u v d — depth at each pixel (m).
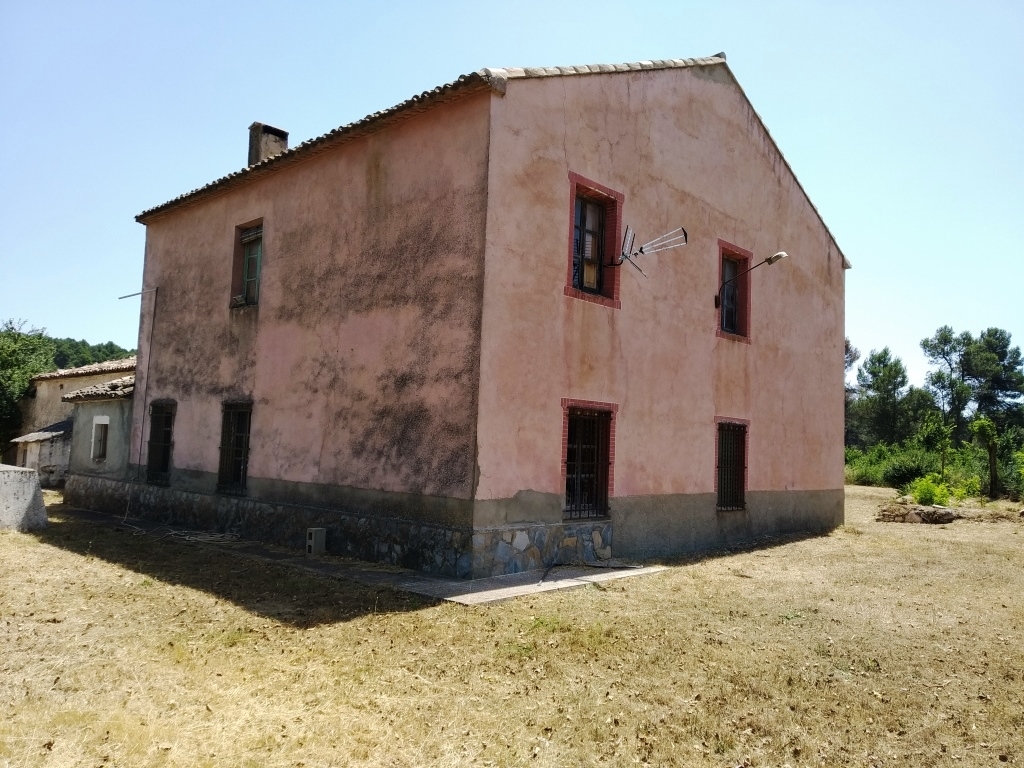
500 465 8.55
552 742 4.08
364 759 3.79
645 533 10.77
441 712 4.45
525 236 9.05
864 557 11.41
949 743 4.27
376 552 9.23
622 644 5.93
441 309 8.93
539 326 9.19
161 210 14.59
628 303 10.67
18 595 7.17
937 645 6.27
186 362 13.67
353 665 5.29
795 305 14.98
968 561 11.11
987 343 62.62
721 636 6.31
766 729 4.35
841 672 5.49
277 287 11.71
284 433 11.13
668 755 3.97
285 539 10.64
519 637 6.03
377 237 9.98
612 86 10.61
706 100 12.71
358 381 9.96
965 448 32.19
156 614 6.63
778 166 14.67
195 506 12.68
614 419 10.32
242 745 3.89
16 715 4.17
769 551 11.91
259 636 5.98
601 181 10.30
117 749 3.76
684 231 11.90
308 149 10.93
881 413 53.28
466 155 8.90
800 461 14.83
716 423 12.44
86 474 15.98
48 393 22.33
